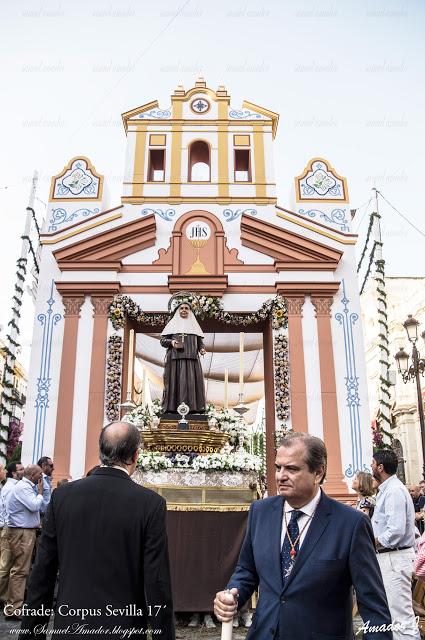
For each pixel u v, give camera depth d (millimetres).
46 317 11906
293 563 2736
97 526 2861
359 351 11797
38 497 7098
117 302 11836
